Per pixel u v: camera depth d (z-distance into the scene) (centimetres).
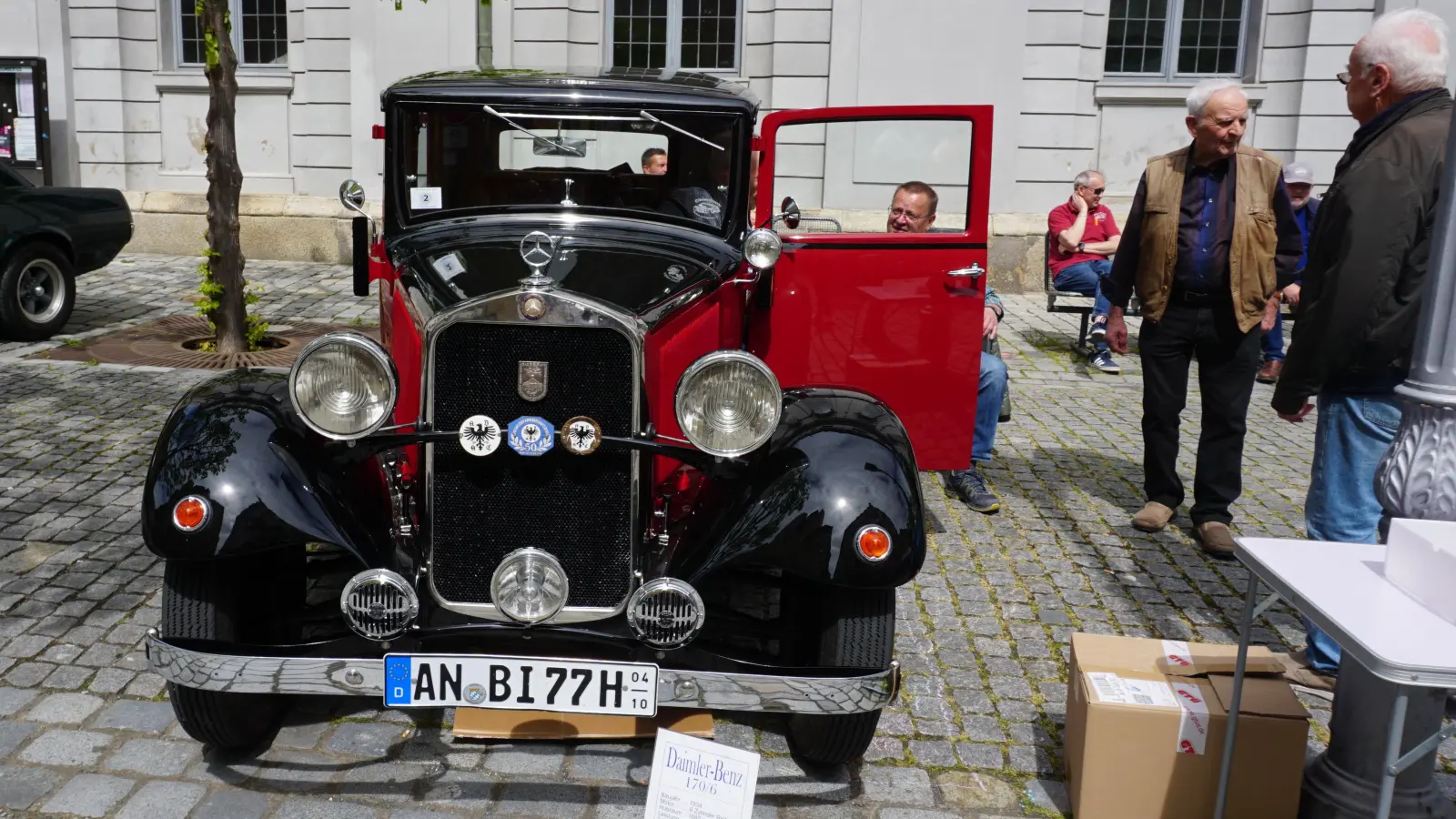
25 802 317
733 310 400
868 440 329
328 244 1269
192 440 314
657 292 343
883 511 309
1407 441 295
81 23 1298
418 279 347
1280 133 1205
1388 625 241
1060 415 791
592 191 416
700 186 418
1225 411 531
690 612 302
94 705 369
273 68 1316
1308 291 368
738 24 1223
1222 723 304
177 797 322
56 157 1316
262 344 889
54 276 895
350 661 296
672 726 361
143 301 1049
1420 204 345
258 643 339
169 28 1326
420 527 323
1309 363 366
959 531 555
